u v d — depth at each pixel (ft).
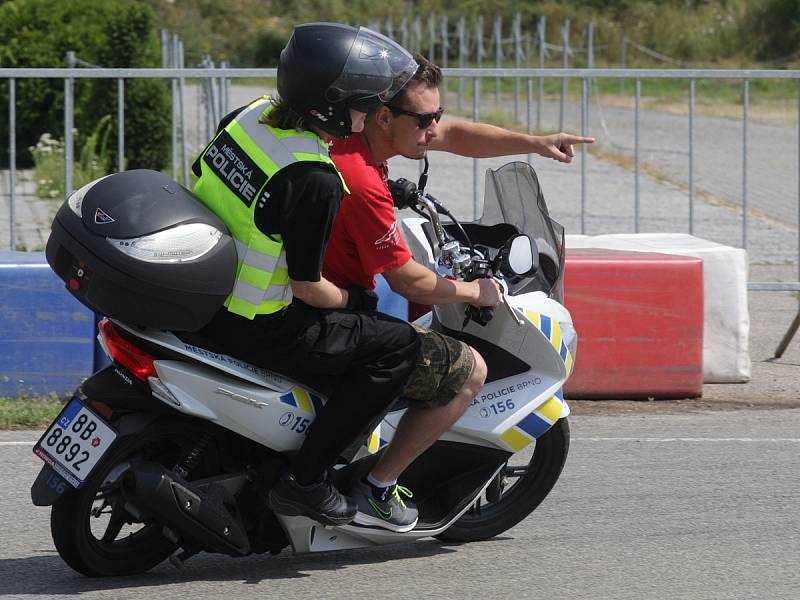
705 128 241.35
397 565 41.83
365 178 37.29
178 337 36.65
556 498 49.85
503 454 42.16
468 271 39.50
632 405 66.23
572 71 78.33
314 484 37.78
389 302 61.57
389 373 37.55
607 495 50.29
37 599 37.99
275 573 40.75
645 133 231.50
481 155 45.42
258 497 38.81
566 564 42.19
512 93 313.32
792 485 51.90
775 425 62.18
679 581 40.65
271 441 37.83
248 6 402.52
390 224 37.52
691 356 67.00
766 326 87.20
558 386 42.24
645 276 66.33
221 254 35.55
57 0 178.50
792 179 173.78
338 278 38.42
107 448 36.55
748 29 392.27
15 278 62.39
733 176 176.14
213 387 36.58
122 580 39.73
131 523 39.27
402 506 40.57
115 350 36.27
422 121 37.96
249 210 35.73
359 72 35.58
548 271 42.24
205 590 38.93
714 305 70.38
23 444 56.34
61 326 62.95
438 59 361.30
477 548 43.75
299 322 36.52
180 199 35.99
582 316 66.18
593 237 76.64
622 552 43.50
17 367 62.80
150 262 34.81
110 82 143.84
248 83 320.70
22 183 148.56
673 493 50.62
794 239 124.06
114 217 35.27
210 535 37.78
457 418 39.73
